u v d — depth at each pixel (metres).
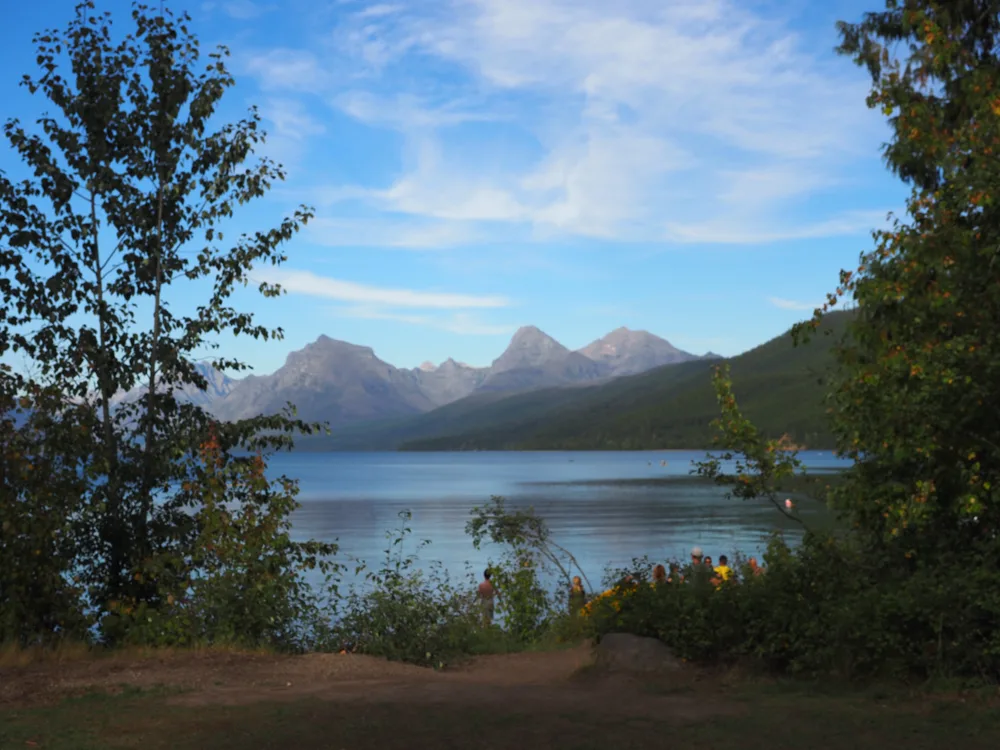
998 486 8.63
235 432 14.20
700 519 75.94
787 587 9.72
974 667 8.09
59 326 14.38
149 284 15.10
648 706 7.84
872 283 9.31
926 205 9.42
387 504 103.50
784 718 7.16
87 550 13.88
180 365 14.73
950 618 8.23
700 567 11.01
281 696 8.42
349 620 12.68
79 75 14.73
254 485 13.22
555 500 106.94
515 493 124.62
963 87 9.93
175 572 13.12
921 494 8.86
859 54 14.49
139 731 6.88
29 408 12.55
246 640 12.09
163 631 11.98
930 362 8.73
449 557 47.16
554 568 28.77
